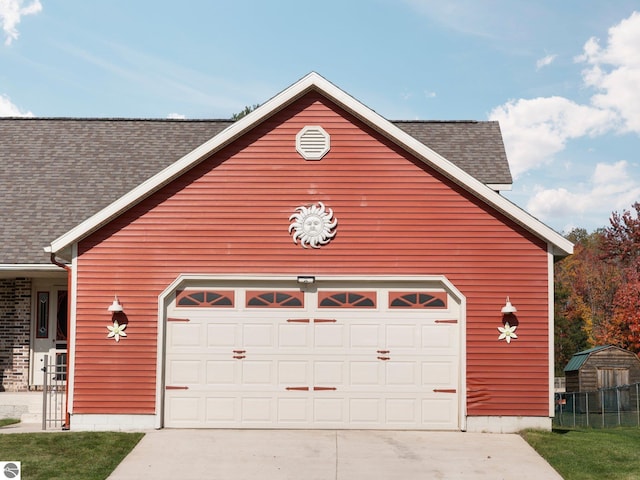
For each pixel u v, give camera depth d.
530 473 11.49
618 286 45.44
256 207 14.43
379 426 14.23
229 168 14.49
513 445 13.08
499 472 11.52
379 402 14.27
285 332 14.38
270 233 14.39
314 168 14.51
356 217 14.41
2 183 18.94
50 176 19.28
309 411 14.24
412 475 11.32
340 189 14.46
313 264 14.34
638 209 45.44
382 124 14.31
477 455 12.42
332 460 12.05
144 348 14.14
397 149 14.52
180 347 14.30
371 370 14.33
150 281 14.27
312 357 14.34
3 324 18.59
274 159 14.52
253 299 14.43
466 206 14.38
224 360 14.30
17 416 16.30
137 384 14.08
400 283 14.45
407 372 14.31
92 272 14.24
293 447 12.80
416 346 14.36
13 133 21.19
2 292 18.67
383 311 14.42
